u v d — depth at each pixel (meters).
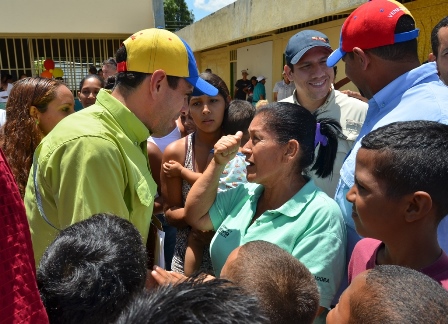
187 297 0.70
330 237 1.52
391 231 1.18
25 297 0.70
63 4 6.98
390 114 1.59
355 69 1.75
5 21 6.85
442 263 1.14
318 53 2.42
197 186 1.86
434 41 1.89
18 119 2.15
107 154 1.47
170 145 2.51
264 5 9.31
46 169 1.48
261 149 1.61
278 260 1.07
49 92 2.18
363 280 0.86
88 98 4.45
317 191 1.66
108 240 1.05
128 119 1.62
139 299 0.74
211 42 12.76
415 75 1.59
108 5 7.16
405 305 0.75
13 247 0.69
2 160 0.73
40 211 1.56
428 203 1.10
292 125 1.61
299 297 1.01
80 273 0.95
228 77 16.73
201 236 2.10
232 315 0.68
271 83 13.26
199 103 2.39
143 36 1.64
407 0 7.41
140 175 1.66
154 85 1.63
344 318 0.85
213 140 2.48
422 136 1.14
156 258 1.84
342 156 2.30
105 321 0.93
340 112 2.44
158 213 2.69
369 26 1.62
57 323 0.94
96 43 9.21
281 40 12.43
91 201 1.43
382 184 1.15
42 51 9.35
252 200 1.79
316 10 7.50
